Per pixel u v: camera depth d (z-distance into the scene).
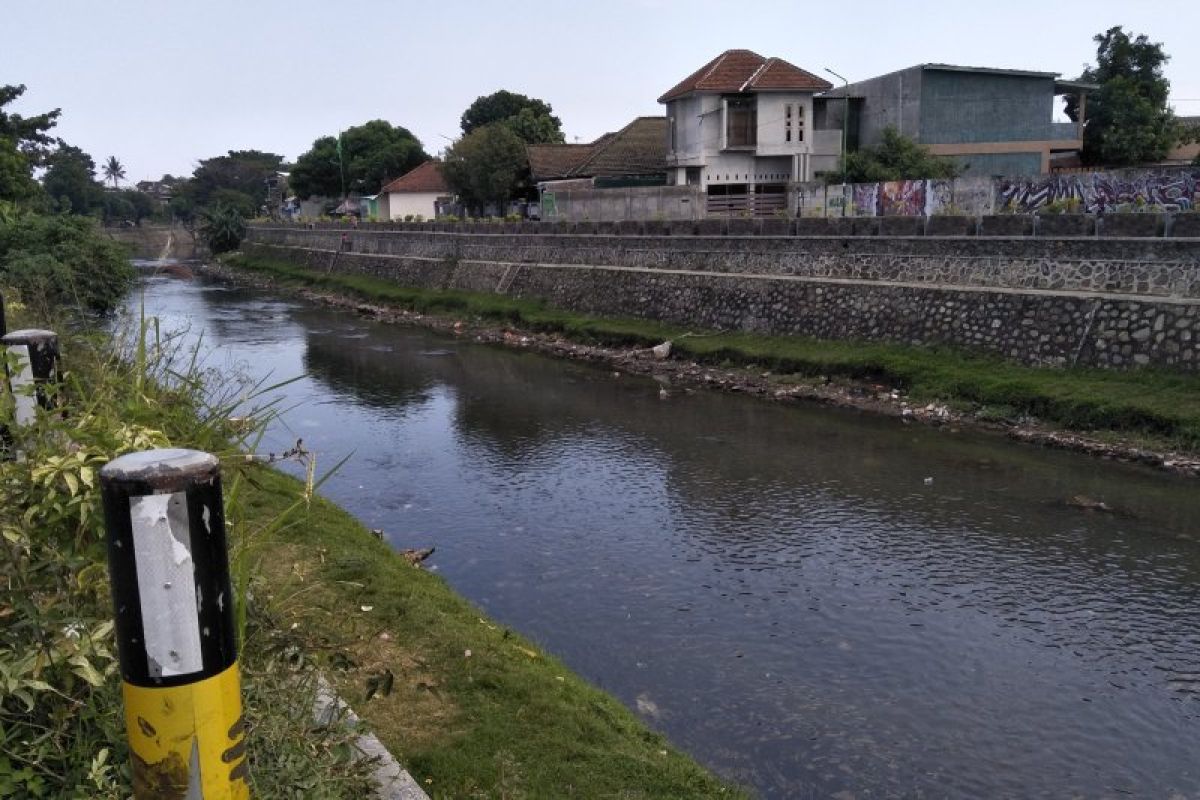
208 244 69.94
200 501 2.38
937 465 15.27
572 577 11.08
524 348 28.25
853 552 11.76
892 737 7.79
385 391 22.41
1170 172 21.20
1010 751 7.59
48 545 3.44
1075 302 18.11
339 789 3.71
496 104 63.53
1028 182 23.62
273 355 27.56
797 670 8.88
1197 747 7.64
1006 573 11.02
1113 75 36.78
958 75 33.69
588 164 42.16
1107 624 9.71
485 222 38.25
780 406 19.72
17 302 9.43
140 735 2.43
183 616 2.38
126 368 5.58
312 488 4.43
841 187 28.95
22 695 2.93
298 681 4.19
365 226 47.25
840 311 22.45
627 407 20.11
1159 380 16.36
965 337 19.81
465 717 6.27
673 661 9.05
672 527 12.76
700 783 6.19
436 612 8.00
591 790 5.70
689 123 37.94
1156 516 12.68
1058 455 15.48
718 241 26.36
